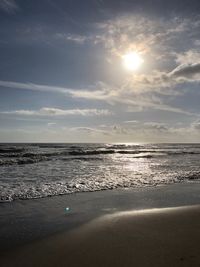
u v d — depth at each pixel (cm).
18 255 450
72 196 977
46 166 2111
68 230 581
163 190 1128
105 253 451
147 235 537
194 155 4306
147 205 845
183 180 1430
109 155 4047
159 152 5375
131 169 1988
